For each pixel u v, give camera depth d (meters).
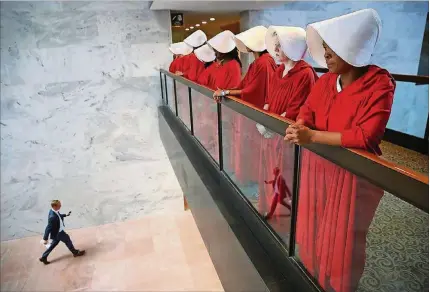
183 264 5.71
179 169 3.92
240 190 2.21
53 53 6.00
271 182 1.70
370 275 1.24
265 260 1.66
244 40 2.54
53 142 6.45
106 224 7.16
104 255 6.04
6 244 6.53
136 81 6.57
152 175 7.20
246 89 2.45
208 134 2.97
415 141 3.46
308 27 1.47
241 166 2.18
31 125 6.25
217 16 7.59
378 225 1.21
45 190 6.68
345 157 1.01
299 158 1.37
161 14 6.33
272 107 2.26
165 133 5.21
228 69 3.32
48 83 6.12
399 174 0.80
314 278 1.40
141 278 5.39
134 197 7.23
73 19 5.93
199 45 4.76
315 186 1.32
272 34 2.13
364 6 6.17
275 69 2.50
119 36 6.25
